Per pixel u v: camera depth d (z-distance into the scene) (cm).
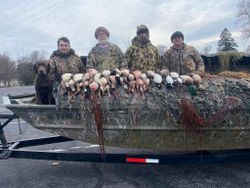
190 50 449
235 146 342
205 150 346
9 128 727
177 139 335
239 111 332
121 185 354
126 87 329
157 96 330
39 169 420
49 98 419
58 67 422
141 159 346
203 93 341
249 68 560
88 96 327
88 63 431
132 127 330
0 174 405
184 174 383
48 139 426
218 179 363
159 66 448
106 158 350
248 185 343
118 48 435
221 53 565
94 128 332
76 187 352
